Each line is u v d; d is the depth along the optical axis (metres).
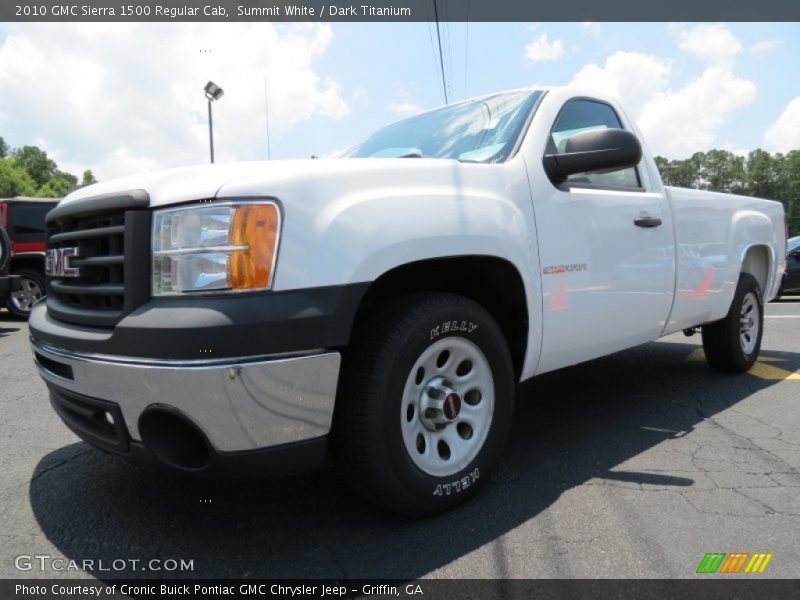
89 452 3.08
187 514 2.38
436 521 2.29
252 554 2.08
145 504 2.47
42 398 4.18
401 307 2.19
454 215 2.28
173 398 1.79
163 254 1.90
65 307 2.31
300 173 1.99
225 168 2.04
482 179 2.49
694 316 3.87
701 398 4.00
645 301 3.32
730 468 2.78
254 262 1.85
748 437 3.21
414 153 3.01
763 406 3.79
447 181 2.36
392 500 2.15
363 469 2.08
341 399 2.08
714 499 2.45
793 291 12.47
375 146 3.50
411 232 2.13
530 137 2.82
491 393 2.48
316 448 1.99
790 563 1.96
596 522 2.26
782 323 7.81
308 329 1.87
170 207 1.92
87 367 1.99
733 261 4.21
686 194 3.79
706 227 3.92
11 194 90.19
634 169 3.48
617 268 3.09
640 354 5.57
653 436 3.26
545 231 2.69
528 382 4.54
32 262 8.88
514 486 2.61
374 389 2.06
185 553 2.09
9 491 2.61
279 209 1.90
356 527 2.25
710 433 3.29
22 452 3.09
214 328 1.76
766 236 4.77
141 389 1.84
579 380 4.56
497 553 2.05
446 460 2.35
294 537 2.19
